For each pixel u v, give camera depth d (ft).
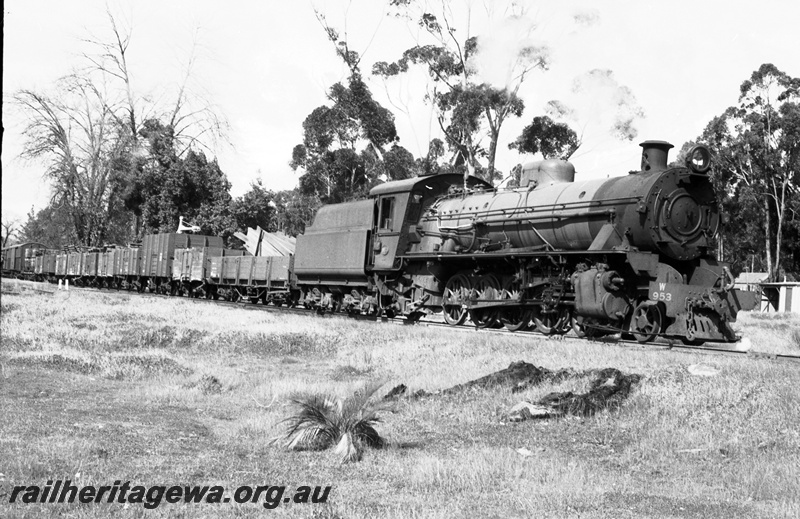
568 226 60.64
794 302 159.74
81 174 189.37
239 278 116.06
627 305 55.11
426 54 139.44
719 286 55.26
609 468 28.81
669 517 21.99
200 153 189.57
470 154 138.21
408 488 24.67
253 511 21.34
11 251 252.42
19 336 61.62
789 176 186.29
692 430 33.06
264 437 31.48
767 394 35.91
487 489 24.76
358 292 85.15
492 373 44.19
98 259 171.42
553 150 133.08
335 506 22.15
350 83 156.56
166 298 119.34
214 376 48.14
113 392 41.01
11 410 32.53
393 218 78.59
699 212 56.18
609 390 37.99
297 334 67.56
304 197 200.34
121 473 24.13
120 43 185.98
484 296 68.33
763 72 185.68
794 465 27.81
